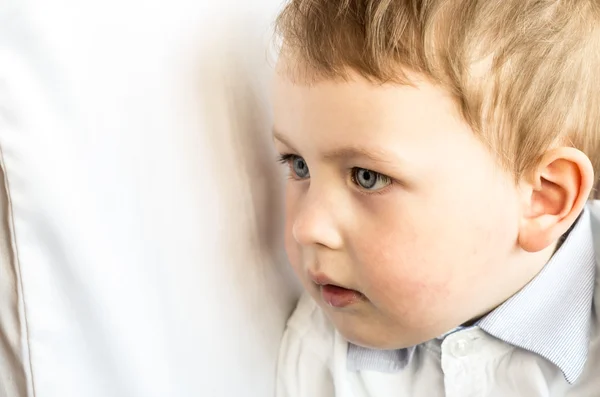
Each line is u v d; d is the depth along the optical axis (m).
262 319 0.62
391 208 0.50
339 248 0.52
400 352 0.63
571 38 0.52
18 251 0.42
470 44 0.47
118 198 0.45
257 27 0.56
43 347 0.44
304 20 0.50
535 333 0.59
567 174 0.52
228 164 0.54
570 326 0.59
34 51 0.39
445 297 0.53
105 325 0.46
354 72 0.47
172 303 0.51
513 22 0.49
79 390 0.46
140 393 0.49
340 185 0.51
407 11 0.47
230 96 0.53
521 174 0.52
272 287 0.63
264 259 0.61
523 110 0.50
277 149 0.55
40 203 0.41
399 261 0.51
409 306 0.53
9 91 0.39
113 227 0.45
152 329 0.50
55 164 0.41
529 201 0.53
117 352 0.47
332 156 0.49
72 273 0.43
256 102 0.57
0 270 0.43
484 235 0.52
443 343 0.60
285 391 0.66
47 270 0.43
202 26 0.50
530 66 0.50
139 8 0.45
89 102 0.42
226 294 0.56
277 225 0.62
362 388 0.65
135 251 0.47
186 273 0.52
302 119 0.49
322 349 0.65
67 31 0.41
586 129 0.55
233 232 0.56
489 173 0.50
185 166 0.50
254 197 0.58
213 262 0.54
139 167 0.47
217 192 0.53
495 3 0.49
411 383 0.64
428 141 0.47
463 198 0.50
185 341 0.53
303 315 0.67
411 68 0.46
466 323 0.61
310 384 0.66
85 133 0.43
